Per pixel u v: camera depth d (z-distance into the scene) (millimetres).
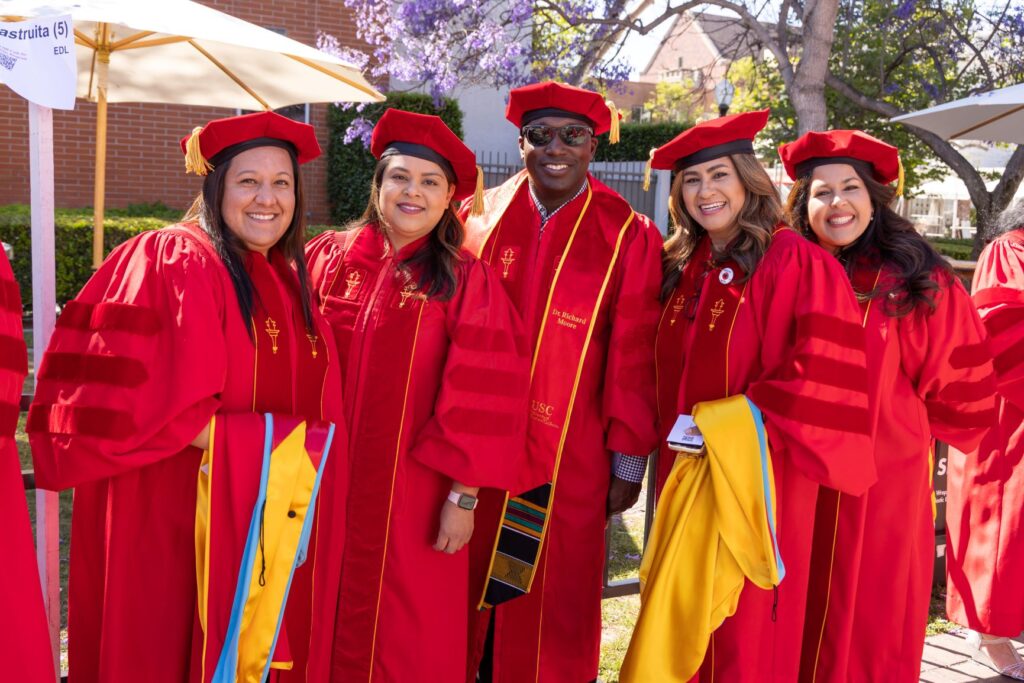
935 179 14984
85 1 2895
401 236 2912
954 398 3146
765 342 2891
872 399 3049
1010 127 4617
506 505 3189
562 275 3174
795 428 2734
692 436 2859
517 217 3266
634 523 5668
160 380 2393
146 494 2494
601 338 3221
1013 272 3580
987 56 12672
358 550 2814
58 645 3031
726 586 2834
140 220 10461
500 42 11039
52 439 2402
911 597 3143
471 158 2859
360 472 2818
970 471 3859
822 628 3100
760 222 2975
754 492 2777
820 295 2814
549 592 3211
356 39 12367
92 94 4391
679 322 3107
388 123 2824
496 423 2822
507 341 2893
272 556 2428
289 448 2461
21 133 11359
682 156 3014
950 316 3098
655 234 3250
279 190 2564
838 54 12594
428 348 2844
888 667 3119
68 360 2451
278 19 11938
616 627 4305
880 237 3166
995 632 3736
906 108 12445
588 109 3105
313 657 2740
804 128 10531
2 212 10289
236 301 2518
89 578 2604
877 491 3104
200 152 2557
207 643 2416
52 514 2979
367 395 2824
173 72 4215
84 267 10078
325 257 3049
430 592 2863
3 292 2326
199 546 2426
